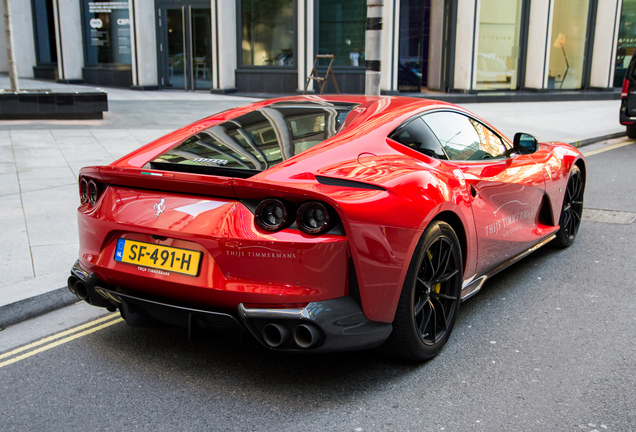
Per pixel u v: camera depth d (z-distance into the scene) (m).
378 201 2.73
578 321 3.74
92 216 3.07
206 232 2.68
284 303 2.61
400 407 2.75
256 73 19.14
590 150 10.96
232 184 2.62
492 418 2.66
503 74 20.17
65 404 2.80
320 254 2.60
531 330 3.61
